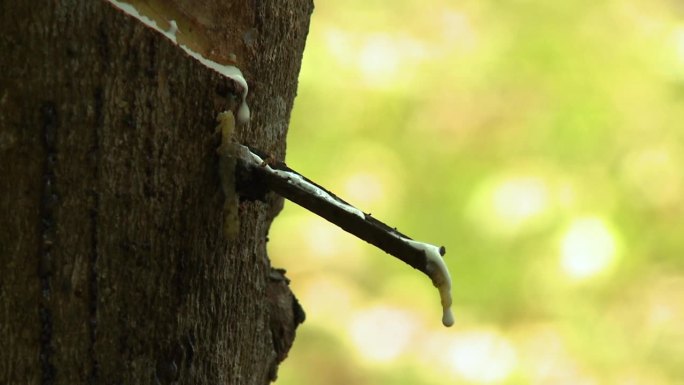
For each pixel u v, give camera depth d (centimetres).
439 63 524
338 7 551
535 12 545
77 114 189
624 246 438
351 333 430
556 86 507
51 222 189
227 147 191
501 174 471
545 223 448
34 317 190
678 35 519
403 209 459
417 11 552
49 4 188
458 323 432
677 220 450
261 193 191
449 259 447
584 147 479
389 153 479
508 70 517
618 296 432
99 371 191
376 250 469
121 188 190
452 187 468
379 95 504
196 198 191
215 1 191
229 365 195
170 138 190
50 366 190
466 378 412
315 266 457
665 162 464
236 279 194
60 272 190
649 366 407
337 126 489
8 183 189
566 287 434
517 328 426
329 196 191
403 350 422
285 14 193
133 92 189
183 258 191
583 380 401
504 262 444
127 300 191
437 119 498
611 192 457
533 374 406
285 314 202
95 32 188
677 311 417
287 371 413
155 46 189
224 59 191
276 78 194
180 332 192
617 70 509
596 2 545
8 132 188
